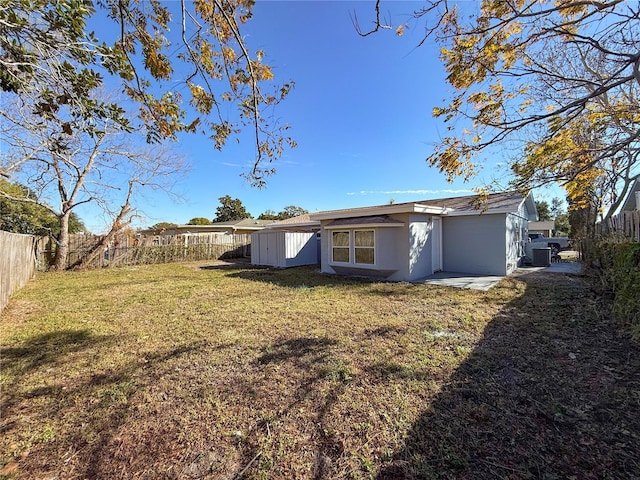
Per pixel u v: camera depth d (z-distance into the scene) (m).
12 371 3.34
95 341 4.27
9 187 12.11
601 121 5.17
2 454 2.07
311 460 1.99
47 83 2.41
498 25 3.34
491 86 4.57
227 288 8.48
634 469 1.84
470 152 5.29
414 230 9.41
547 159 5.19
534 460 1.93
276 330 4.65
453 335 4.26
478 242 10.54
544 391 2.74
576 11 3.48
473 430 2.23
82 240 13.83
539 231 30.23
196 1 2.63
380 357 3.56
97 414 2.53
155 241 16.41
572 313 5.18
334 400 2.67
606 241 7.11
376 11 3.06
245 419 2.43
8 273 6.89
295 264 14.67
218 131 3.18
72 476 1.89
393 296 6.96
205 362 3.53
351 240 10.13
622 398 2.59
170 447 2.13
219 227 24.30
